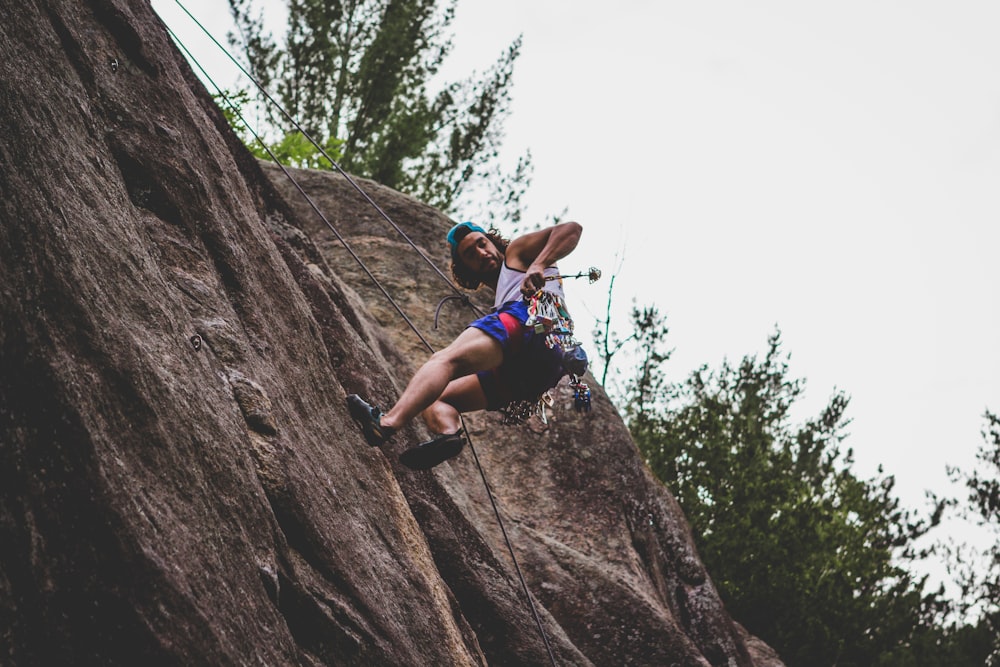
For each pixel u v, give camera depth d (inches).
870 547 557.6
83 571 95.6
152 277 132.0
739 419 573.6
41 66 132.5
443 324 346.9
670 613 290.2
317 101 655.8
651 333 598.9
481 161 676.1
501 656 203.3
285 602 127.9
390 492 174.2
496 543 266.8
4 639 89.2
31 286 105.7
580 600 263.6
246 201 188.1
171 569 103.2
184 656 99.8
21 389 99.2
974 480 650.2
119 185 139.6
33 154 117.9
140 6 178.7
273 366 157.8
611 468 317.1
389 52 657.0
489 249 180.9
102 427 105.4
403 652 142.9
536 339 164.6
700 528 527.5
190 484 115.1
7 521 93.2
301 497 139.4
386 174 631.2
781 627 501.7
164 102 166.7
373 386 207.2
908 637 542.3
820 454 641.0
